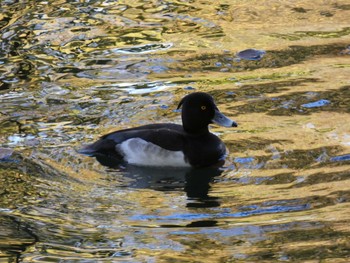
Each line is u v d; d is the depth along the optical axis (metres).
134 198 11.06
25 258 9.37
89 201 10.97
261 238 9.69
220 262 9.13
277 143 12.56
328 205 10.48
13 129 13.35
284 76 15.31
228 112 13.78
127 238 9.87
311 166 11.73
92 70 15.94
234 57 16.42
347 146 12.30
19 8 19.61
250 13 19.20
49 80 15.46
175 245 9.63
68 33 17.98
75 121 13.66
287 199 10.73
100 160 12.29
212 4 20.00
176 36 17.78
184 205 10.79
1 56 16.75
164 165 12.20
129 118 13.74
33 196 11.10
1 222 10.35
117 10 19.53
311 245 9.43
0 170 11.89
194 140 12.34
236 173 11.73
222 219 10.30
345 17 18.59
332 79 15.05
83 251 9.55
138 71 15.84
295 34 17.64
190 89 14.88
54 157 12.34
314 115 13.55
